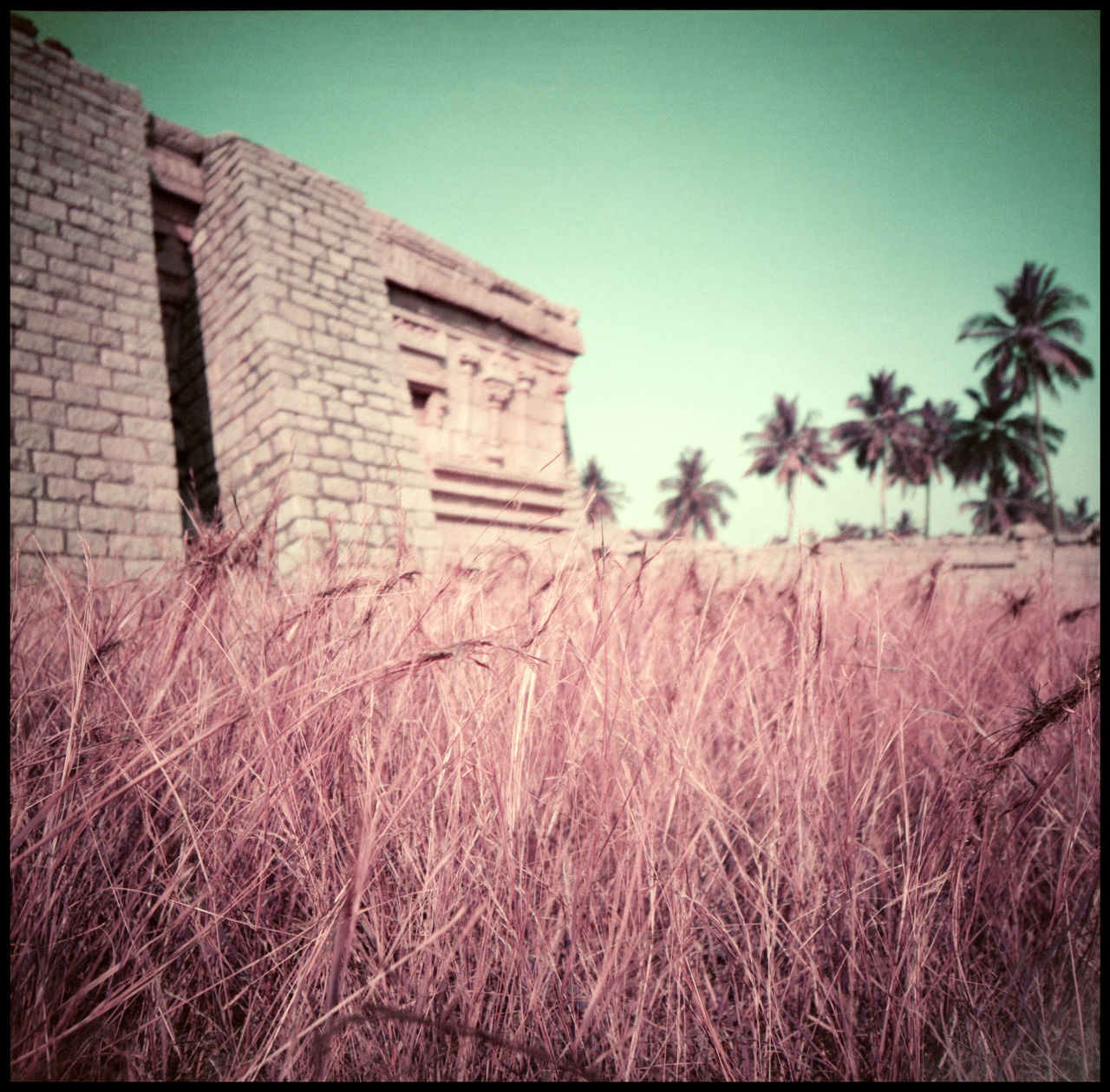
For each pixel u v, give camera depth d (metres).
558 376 16.78
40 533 7.29
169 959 1.16
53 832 1.13
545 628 1.39
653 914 1.23
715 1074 1.17
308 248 10.34
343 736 1.46
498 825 1.33
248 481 9.17
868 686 1.84
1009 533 15.76
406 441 10.51
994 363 49.38
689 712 1.57
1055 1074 1.20
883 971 1.34
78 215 8.50
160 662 1.84
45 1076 1.03
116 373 8.41
